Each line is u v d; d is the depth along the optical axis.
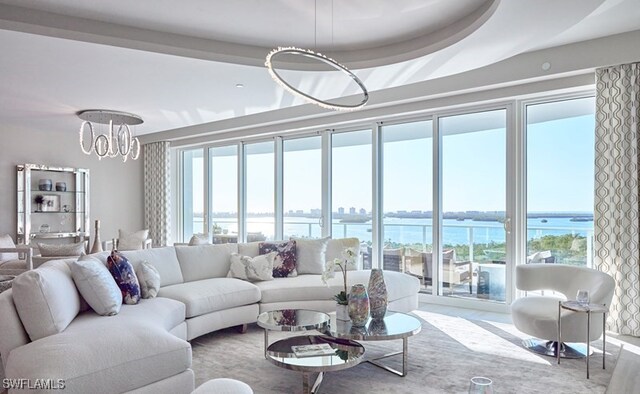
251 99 5.55
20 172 7.45
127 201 9.20
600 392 2.97
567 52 4.53
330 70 4.46
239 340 4.20
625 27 4.12
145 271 3.97
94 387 2.27
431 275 5.86
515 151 5.14
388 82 4.95
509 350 3.84
